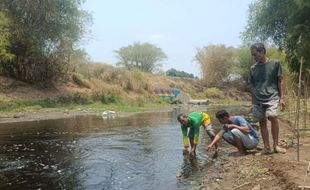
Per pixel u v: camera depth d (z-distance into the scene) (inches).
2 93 1069.1
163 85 2053.4
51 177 289.6
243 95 2397.9
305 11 714.2
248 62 2425.0
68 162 342.3
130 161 345.1
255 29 1015.6
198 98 2106.3
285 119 590.2
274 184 239.1
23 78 1213.7
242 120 366.9
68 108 1072.8
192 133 399.9
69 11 1229.1
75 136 518.6
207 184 265.3
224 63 2511.1
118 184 270.4
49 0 1178.0
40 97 1144.8
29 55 1201.4
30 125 669.3
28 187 263.4
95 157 364.2
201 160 346.0
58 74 1317.7
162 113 1041.5
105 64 1686.8
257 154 331.0
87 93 1298.0
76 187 263.4
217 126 630.5
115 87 1533.0
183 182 273.1
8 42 1056.2
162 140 474.9
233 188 248.5
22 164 333.4
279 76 316.5
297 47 698.2
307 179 229.3
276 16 911.7
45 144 445.4
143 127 637.3
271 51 1856.5
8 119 779.4
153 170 310.3
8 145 438.9
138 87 1680.6
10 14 1152.8
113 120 784.3
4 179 283.7
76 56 1384.1
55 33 1224.8
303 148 339.9
